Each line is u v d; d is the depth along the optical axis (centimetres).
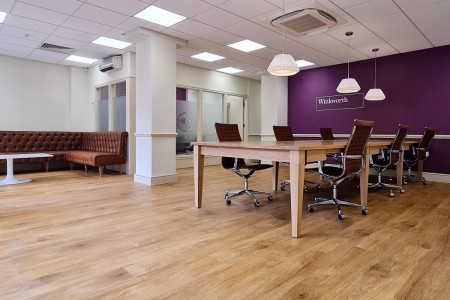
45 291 154
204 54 622
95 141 679
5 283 163
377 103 624
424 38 500
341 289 158
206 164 796
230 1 372
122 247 216
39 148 665
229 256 201
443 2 365
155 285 162
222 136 387
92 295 151
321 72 715
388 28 454
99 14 417
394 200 377
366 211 309
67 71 727
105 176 590
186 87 729
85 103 750
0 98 632
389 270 180
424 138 477
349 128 668
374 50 570
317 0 363
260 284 163
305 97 748
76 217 294
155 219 289
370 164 442
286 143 321
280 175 593
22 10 405
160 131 497
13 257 198
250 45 555
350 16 408
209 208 333
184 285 162
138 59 508
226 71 802
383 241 230
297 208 238
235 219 290
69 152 658
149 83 487
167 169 512
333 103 693
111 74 665
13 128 650
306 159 249
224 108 837
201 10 400
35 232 248
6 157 489
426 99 558
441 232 252
